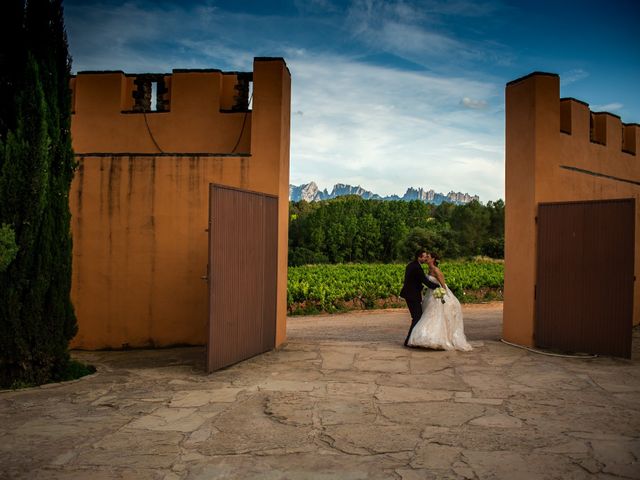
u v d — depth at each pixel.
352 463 3.85
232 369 7.01
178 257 8.77
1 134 6.48
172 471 3.74
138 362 7.68
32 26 6.57
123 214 8.88
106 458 3.98
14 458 3.99
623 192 10.62
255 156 8.59
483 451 4.05
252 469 3.76
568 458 3.89
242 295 7.49
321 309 18.45
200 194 8.72
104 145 9.44
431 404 5.29
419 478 3.59
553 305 8.14
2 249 5.92
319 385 6.09
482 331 11.64
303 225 59.91
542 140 8.36
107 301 8.88
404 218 71.25
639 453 3.98
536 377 6.43
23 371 6.43
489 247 62.16
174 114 9.33
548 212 8.20
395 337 11.41
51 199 6.68
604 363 7.25
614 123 10.61
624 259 7.53
